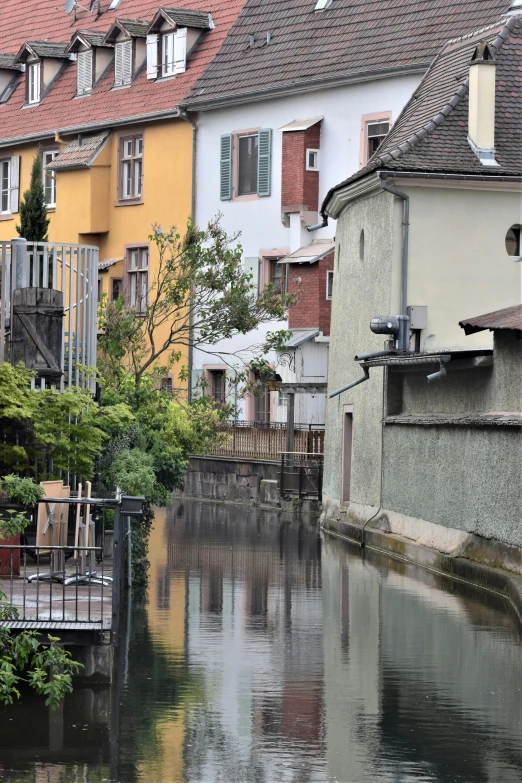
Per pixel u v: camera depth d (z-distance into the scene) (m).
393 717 18.14
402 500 38.03
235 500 58.09
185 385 62.88
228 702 18.92
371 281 41.66
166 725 17.70
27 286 26.41
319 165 57.03
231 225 61.62
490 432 31.03
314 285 56.22
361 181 41.00
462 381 34.28
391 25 55.03
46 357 25.98
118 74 68.75
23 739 17.02
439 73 44.34
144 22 68.06
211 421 34.66
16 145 74.00
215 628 24.64
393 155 39.19
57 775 15.48
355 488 43.03
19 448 25.58
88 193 67.94
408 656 22.06
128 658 21.83
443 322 39.72
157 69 66.19
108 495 28.09
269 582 31.08
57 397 25.77
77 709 18.55
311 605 27.42
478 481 31.77
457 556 32.69
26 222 38.25
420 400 38.00
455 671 20.91
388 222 39.88
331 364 47.53
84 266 27.28
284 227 58.84
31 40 74.50
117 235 67.81
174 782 15.25
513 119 40.78
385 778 15.45
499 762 16.05
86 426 26.30
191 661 21.62
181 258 41.34
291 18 60.78
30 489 19.73
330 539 41.91
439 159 39.44
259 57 60.91
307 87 56.84
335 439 46.16
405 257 39.38
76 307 27.22
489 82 40.00
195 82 63.34
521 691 19.58
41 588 22.62
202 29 65.12
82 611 20.42
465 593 29.27
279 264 59.62
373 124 54.69
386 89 53.84
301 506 53.31
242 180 61.34
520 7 48.72
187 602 27.78
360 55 55.22
